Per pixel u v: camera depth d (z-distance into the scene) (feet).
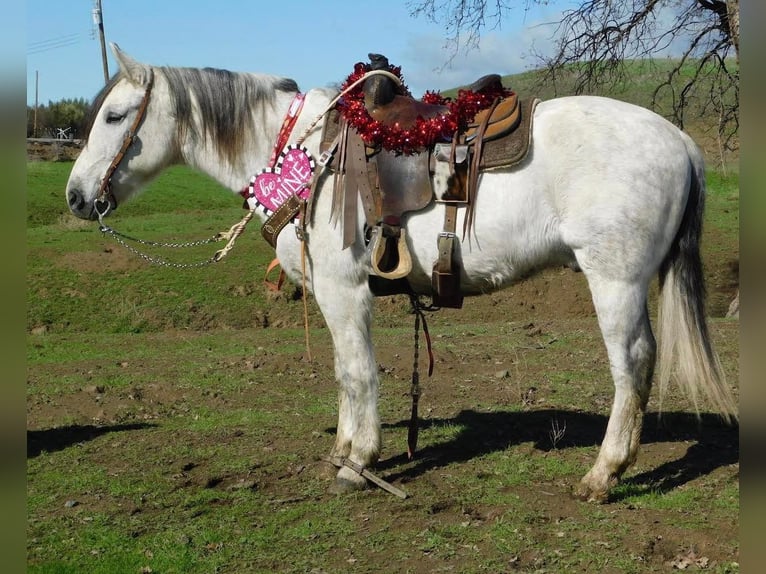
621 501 13.94
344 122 14.28
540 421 19.33
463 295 14.78
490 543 12.51
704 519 13.05
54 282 40.68
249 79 15.52
